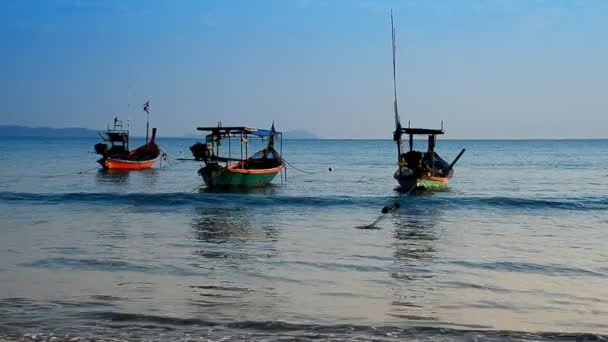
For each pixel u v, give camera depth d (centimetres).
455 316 1299
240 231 2464
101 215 2928
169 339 1117
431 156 4069
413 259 1903
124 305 1349
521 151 15175
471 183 5112
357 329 1188
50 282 1556
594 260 1905
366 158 10862
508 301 1421
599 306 1384
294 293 1475
